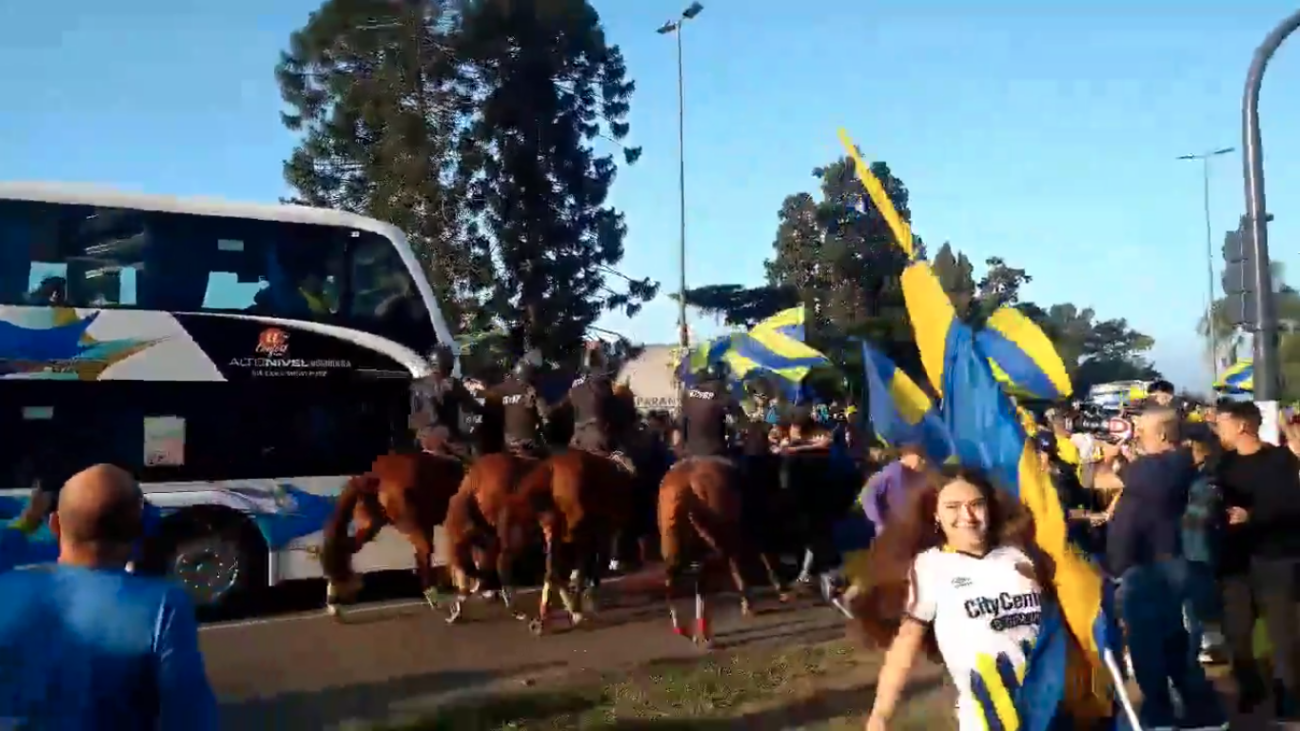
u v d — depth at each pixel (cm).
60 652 335
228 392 1200
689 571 1506
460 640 1089
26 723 331
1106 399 3581
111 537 358
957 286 5634
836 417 2239
